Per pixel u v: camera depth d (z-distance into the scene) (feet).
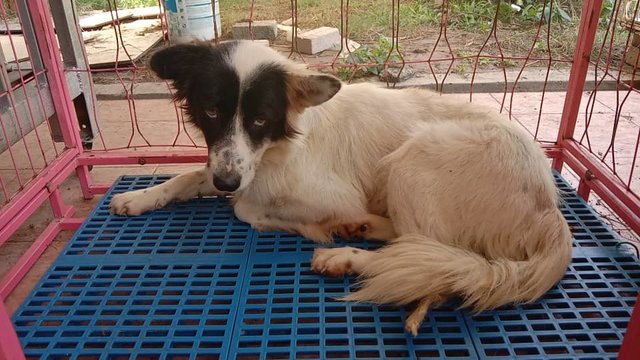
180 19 4.86
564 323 1.55
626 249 1.89
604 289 1.69
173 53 1.80
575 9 5.82
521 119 3.43
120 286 1.72
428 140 1.82
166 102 3.86
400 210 1.81
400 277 1.56
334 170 2.01
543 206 1.69
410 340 1.49
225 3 6.45
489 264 1.61
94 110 2.90
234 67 1.69
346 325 1.54
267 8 6.25
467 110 2.02
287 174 1.93
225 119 1.70
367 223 1.94
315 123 1.98
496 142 1.76
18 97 2.28
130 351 1.45
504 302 1.56
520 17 5.71
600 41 4.66
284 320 1.57
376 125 2.03
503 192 1.69
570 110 2.43
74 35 2.69
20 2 2.31
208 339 1.48
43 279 1.75
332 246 1.94
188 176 2.20
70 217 2.39
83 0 6.51
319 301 1.64
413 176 1.78
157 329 1.52
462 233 1.73
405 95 2.12
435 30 5.47
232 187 1.69
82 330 1.53
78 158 2.47
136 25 5.61
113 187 2.37
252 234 2.01
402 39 5.21
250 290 1.69
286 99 1.80
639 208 1.92
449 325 1.54
